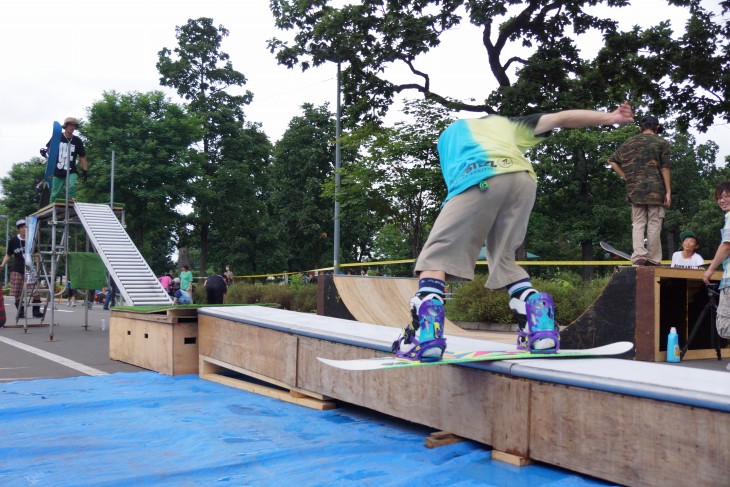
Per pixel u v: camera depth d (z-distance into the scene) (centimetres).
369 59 1870
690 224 4541
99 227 1130
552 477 280
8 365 692
